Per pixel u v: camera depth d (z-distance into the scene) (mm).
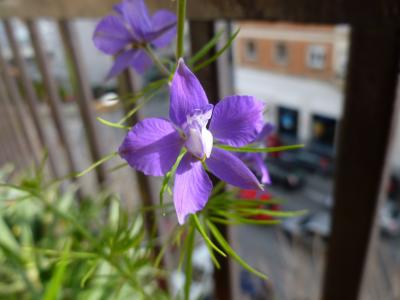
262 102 70
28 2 220
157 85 96
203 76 136
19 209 237
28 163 378
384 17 85
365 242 127
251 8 110
